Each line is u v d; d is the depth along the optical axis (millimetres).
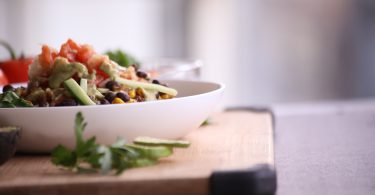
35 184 570
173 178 563
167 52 2447
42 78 704
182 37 2432
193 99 688
